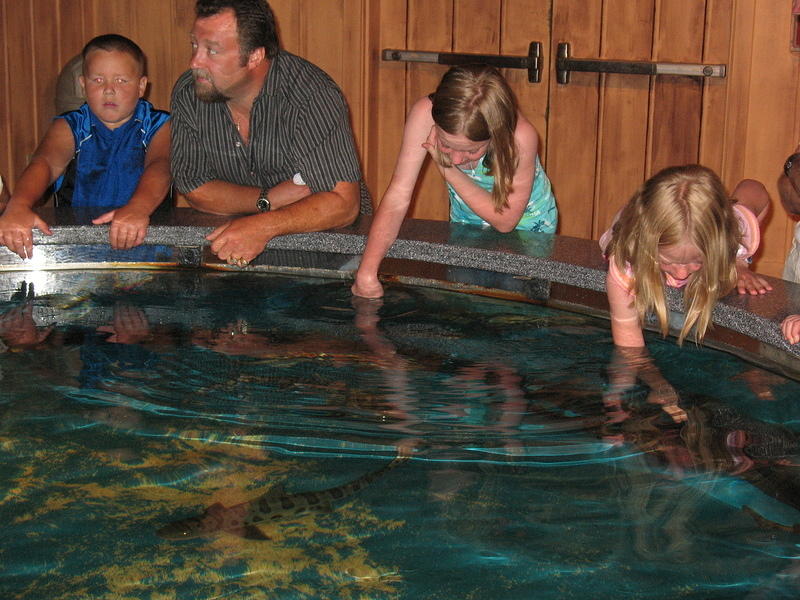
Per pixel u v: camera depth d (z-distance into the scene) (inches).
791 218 196.5
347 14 198.4
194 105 124.2
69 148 136.2
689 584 58.5
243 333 101.9
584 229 205.6
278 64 121.3
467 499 68.2
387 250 115.4
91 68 132.7
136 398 84.7
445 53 198.7
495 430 78.5
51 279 120.9
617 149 200.1
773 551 61.8
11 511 66.3
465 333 102.4
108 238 122.8
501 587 58.2
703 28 191.2
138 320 105.8
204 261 125.6
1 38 200.1
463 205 128.6
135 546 62.3
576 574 59.6
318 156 123.3
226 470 72.3
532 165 114.7
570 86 198.7
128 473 71.7
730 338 95.0
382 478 71.2
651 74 193.0
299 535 63.8
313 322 105.8
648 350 97.1
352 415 81.4
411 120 111.4
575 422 80.0
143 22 203.8
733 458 73.5
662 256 88.9
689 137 197.0
